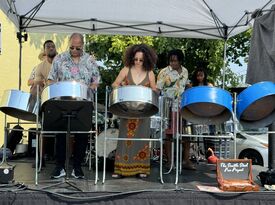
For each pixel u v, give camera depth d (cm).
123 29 551
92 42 1004
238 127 334
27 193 274
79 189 286
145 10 498
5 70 647
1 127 624
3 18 628
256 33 343
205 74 445
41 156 387
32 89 445
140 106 319
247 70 348
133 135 354
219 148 464
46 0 473
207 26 535
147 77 351
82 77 341
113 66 1016
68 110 295
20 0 468
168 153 421
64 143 340
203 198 288
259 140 855
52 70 344
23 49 727
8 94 314
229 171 309
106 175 365
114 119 441
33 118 342
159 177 355
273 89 309
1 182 292
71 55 344
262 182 327
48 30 540
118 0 472
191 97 307
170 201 285
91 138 394
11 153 492
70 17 520
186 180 345
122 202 281
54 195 275
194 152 512
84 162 425
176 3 478
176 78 426
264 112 324
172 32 548
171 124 393
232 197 289
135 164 355
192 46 874
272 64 330
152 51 353
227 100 307
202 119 331
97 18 523
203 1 468
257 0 430
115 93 311
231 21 510
